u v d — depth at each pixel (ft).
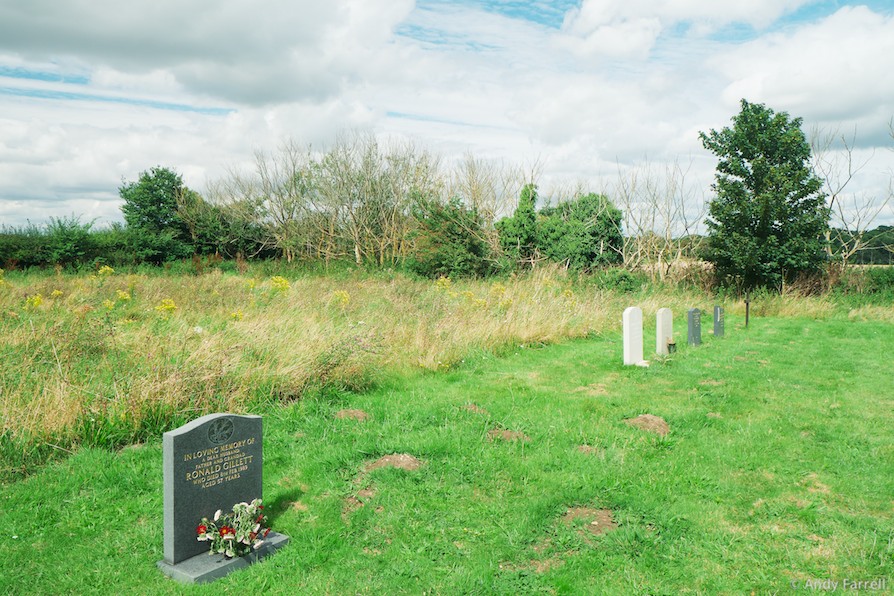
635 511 19.04
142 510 18.85
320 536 17.56
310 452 23.75
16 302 50.72
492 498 20.18
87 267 110.73
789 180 88.63
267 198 157.48
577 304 62.18
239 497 17.57
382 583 15.29
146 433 24.95
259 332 36.47
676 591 15.10
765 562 16.29
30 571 15.56
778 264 89.76
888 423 28.48
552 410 30.12
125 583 15.16
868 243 104.22
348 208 144.97
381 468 21.88
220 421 16.98
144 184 151.94
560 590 15.06
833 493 20.80
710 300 84.69
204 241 155.43
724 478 21.93
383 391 33.42
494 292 67.10
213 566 15.76
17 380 28.09
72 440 23.44
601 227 108.27
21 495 19.40
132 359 31.96
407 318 49.52
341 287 71.92
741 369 40.96
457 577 15.52
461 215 102.73
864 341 55.47
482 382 36.45
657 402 32.24
